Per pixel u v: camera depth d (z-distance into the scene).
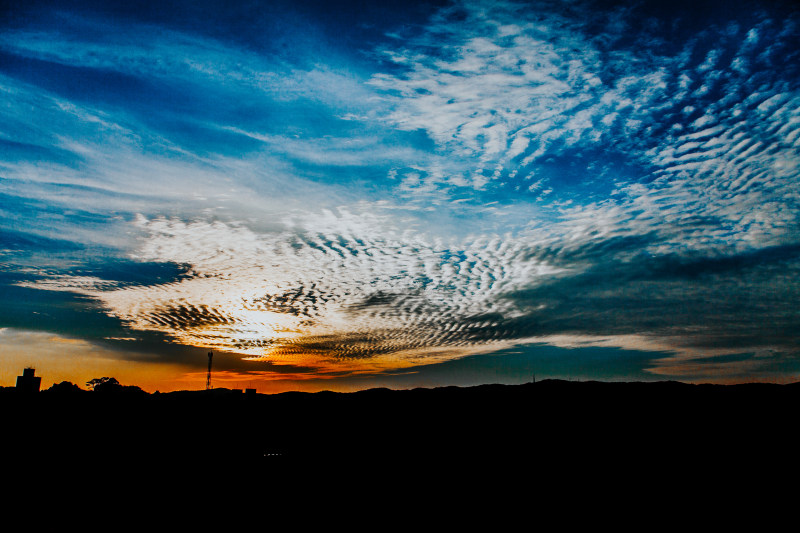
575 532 9.87
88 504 11.74
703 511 11.02
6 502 11.68
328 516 10.99
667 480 13.67
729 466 14.90
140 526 10.19
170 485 13.70
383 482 14.17
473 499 12.31
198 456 18.09
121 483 13.87
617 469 15.16
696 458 16.08
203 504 11.90
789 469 14.32
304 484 13.93
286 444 21.19
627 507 11.43
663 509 11.23
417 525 10.33
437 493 12.88
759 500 11.67
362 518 10.89
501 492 12.95
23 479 13.91
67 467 15.66
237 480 14.38
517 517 10.86
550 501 12.02
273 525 10.30
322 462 17.03
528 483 13.83
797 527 9.91
